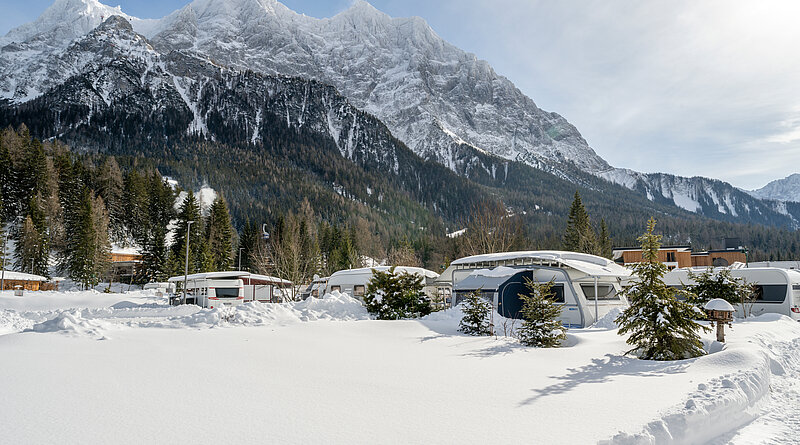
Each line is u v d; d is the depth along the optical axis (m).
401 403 5.53
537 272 20.05
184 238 65.19
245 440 4.07
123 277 71.31
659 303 9.79
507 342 11.62
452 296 21.17
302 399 5.60
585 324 18.52
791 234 150.12
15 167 71.94
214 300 32.31
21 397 5.13
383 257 77.38
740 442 5.18
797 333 13.88
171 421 4.55
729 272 19.09
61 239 69.50
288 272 38.00
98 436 4.05
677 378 7.14
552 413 5.14
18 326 17.48
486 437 4.31
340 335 11.77
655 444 4.46
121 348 8.56
